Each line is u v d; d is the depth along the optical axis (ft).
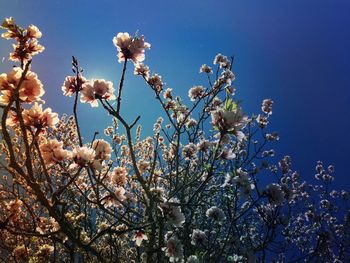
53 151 1.86
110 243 2.33
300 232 7.82
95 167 1.93
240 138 2.17
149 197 2.21
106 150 2.05
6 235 2.97
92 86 2.20
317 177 9.49
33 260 2.57
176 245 2.59
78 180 3.41
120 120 2.19
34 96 1.67
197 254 2.90
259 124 5.92
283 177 7.52
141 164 4.08
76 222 2.51
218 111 2.14
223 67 4.79
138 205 3.27
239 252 3.11
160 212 2.20
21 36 1.84
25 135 1.50
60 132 6.25
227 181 2.98
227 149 2.76
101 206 1.93
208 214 3.32
